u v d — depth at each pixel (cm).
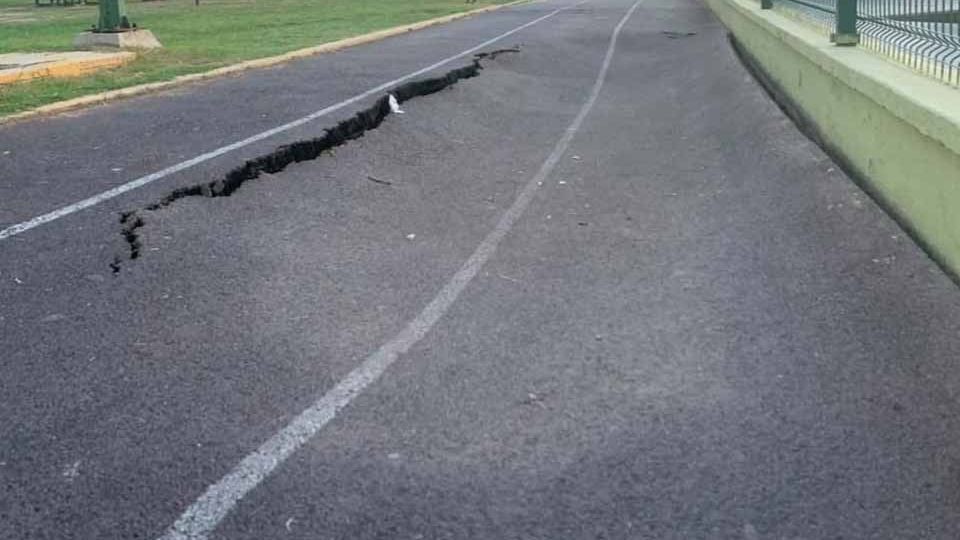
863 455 416
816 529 367
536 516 378
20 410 452
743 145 1027
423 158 986
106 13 1623
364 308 584
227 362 505
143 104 1128
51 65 1317
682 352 525
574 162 1001
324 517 378
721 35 2077
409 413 459
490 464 414
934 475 401
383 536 366
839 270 634
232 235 692
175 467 410
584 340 543
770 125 1070
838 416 450
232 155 867
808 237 707
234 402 465
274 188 817
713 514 377
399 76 1373
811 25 1146
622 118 1262
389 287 621
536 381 492
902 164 685
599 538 364
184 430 439
